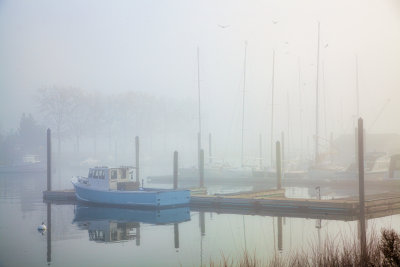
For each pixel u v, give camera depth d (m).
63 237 27.48
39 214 36.62
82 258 22.38
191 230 28.80
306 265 17.44
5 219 34.31
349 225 28.66
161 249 23.86
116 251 23.70
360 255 15.88
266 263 19.88
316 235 25.81
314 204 34.06
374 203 33.47
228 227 29.44
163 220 32.81
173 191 38.12
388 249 14.57
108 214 36.00
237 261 20.81
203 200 39.34
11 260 22.19
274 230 27.91
